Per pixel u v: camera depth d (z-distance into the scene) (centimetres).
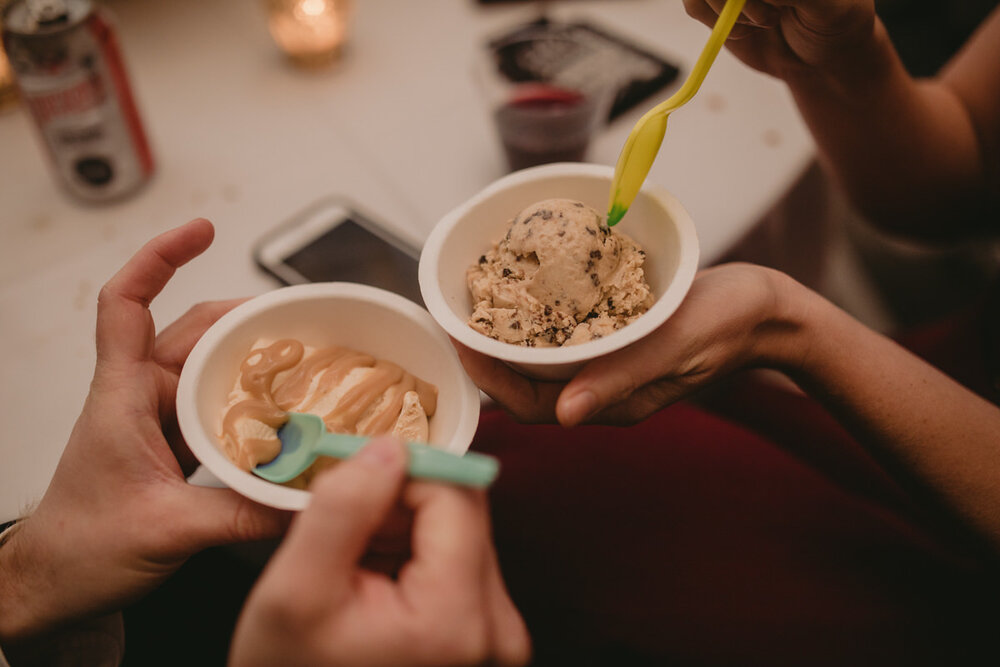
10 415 56
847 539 57
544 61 72
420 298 60
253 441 47
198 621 57
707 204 64
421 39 78
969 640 54
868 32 54
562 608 57
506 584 57
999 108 65
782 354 55
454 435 47
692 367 51
